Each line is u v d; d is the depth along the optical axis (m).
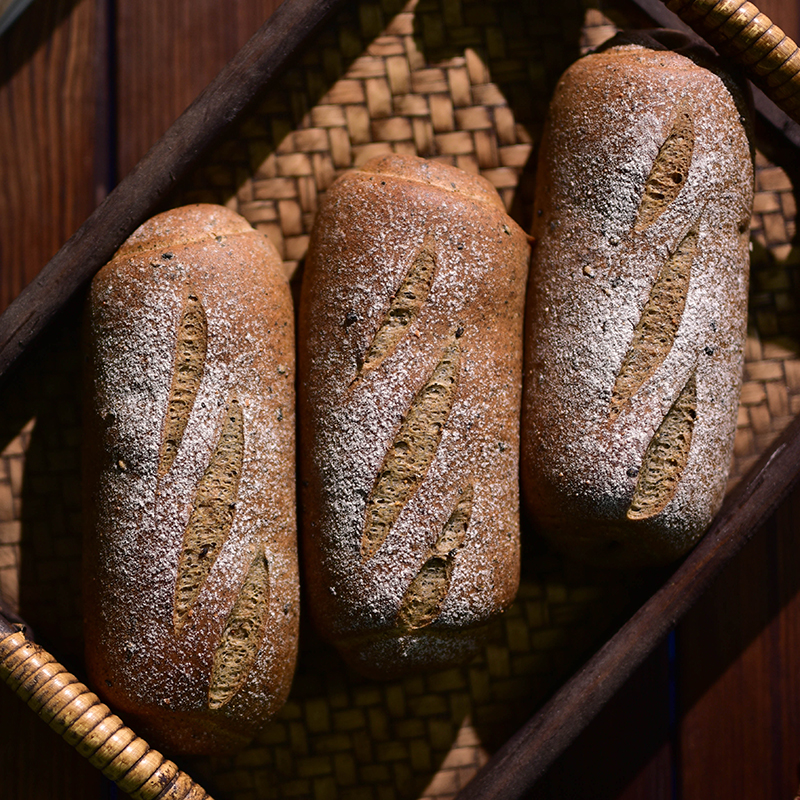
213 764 0.84
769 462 0.82
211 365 0.79
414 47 0.85
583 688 0.81
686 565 0.82
